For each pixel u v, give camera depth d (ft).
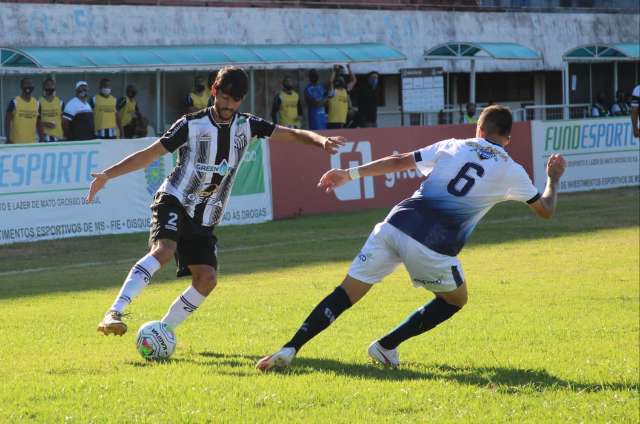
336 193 143.23
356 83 196.24
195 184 46.24
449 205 42.68
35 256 102.99
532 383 41.81
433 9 210.18
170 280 83.82
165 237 45.91
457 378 42.75
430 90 188.24
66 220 115.44
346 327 58.03
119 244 111.65
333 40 195.62
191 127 45.39
